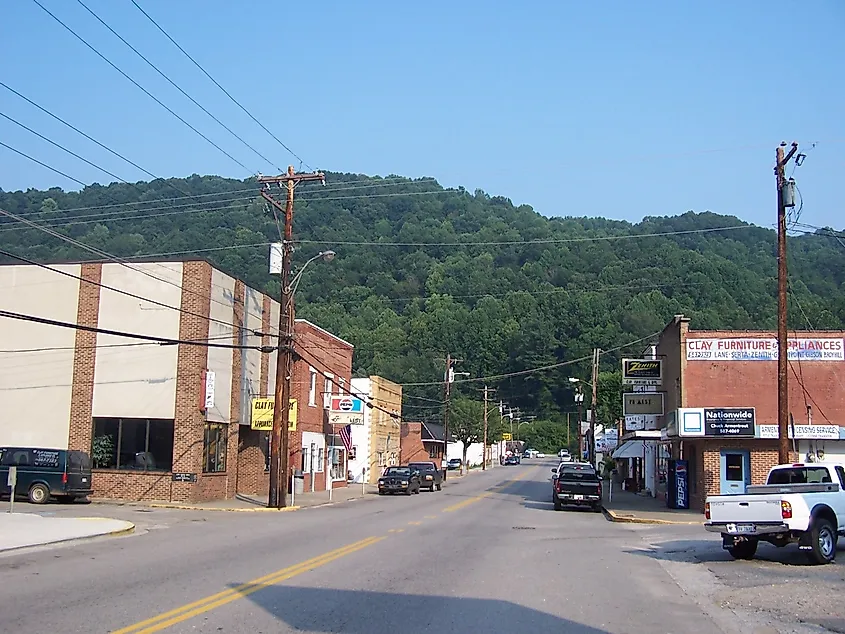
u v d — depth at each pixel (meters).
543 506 38.38
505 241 81.06
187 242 52.03
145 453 32.19
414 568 15.19
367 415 59.62
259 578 13.22
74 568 14.13
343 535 21.28
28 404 32.97
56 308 33.19
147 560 15.34
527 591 12.95
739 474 32.09
